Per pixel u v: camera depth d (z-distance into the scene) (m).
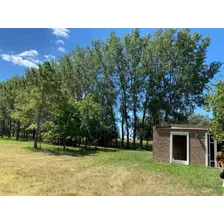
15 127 39.09
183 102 29.06
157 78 28.94
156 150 13.30
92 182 7.23
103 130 25.72
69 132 19.12
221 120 9.52
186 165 11.60
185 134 12.48
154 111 28.88
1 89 36.25
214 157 11.39
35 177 7.80
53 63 33.38
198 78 28.73
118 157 15.16
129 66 31.19
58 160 12.91
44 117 20.86
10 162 11.35
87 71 32.06
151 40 30.88
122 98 31.22
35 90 19.12
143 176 8.34
